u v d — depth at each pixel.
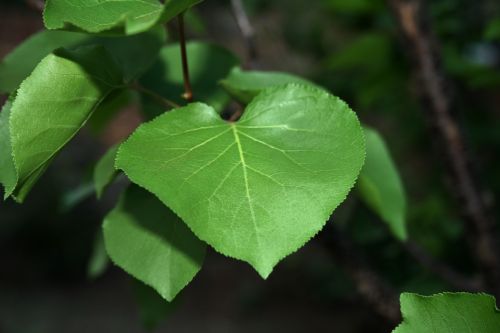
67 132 0.35
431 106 0.63
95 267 0.56
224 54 0.44
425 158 1.20
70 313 2.89
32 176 0.35
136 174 0.32
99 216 3.34
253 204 0.32
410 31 0.62
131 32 0.32
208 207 0.32
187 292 3.05
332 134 0.33
